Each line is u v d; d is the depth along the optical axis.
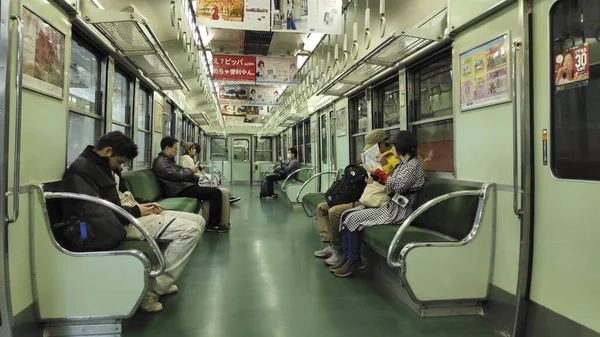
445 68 3.19
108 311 2.17
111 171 2.60
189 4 3.69
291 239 4.77
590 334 1.72
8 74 1.75
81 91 3.03
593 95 1.73
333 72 4.76
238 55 5.85
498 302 2.32
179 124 7.89
